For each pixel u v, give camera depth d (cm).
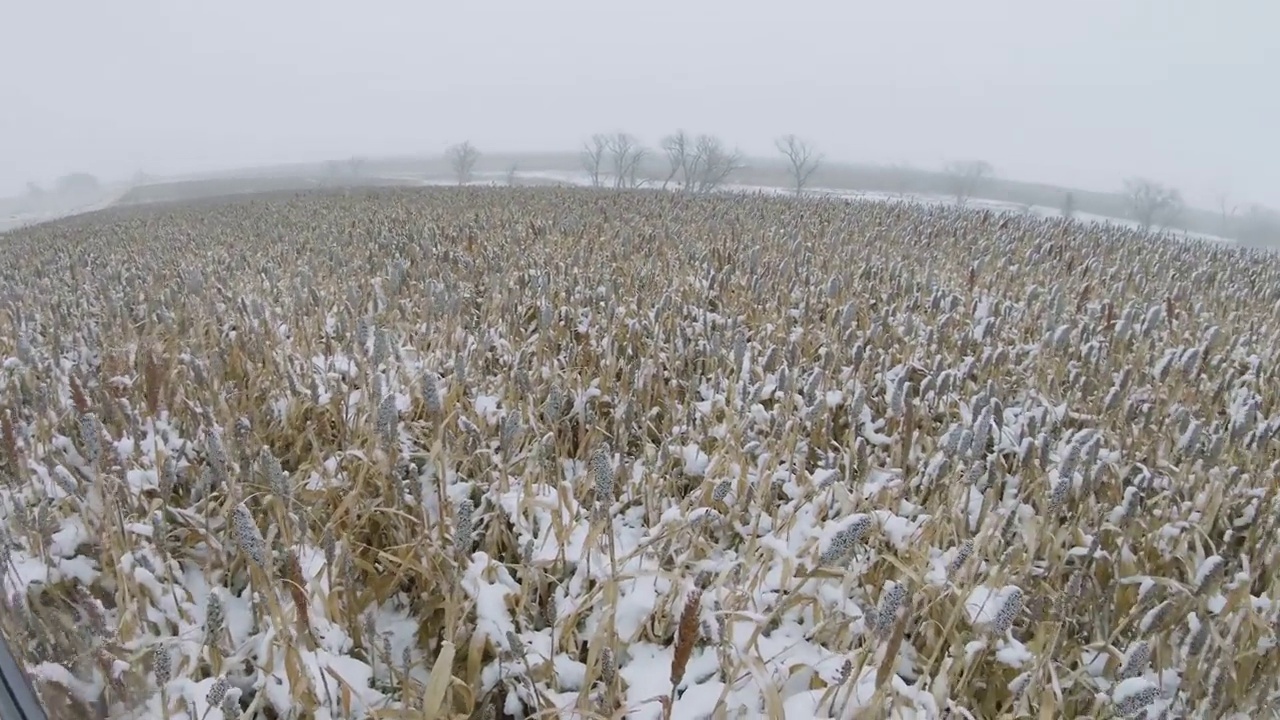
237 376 462
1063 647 267
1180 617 274
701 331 514
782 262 711
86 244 1338
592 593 265
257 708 257
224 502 340
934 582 274
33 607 289
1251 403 358
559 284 621
